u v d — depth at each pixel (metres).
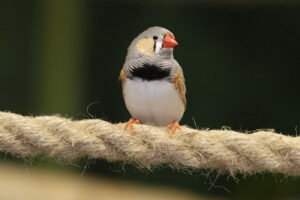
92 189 13.16
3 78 13.52
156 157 6.10
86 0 13.76
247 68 13.50
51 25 13.49
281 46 13.52
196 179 12.77
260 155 5.95
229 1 13.70
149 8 14.09
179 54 13.73
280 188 11.20
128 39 13.95
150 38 7.21
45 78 13.36
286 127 13.17
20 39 13.57
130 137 6.05
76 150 6.04
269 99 13.28
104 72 13.69
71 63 13.52
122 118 13.49
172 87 7.18
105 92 13.59
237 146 5.98
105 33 13.88
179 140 6.05
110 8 13.98
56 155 6.02
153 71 7.14
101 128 6.04
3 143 5.91
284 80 13.33
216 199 12.31
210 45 13.73
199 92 13.45
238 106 13.30
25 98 13.40
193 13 13.91
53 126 5.98
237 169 6.06
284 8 13.56
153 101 7.18
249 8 13.69
